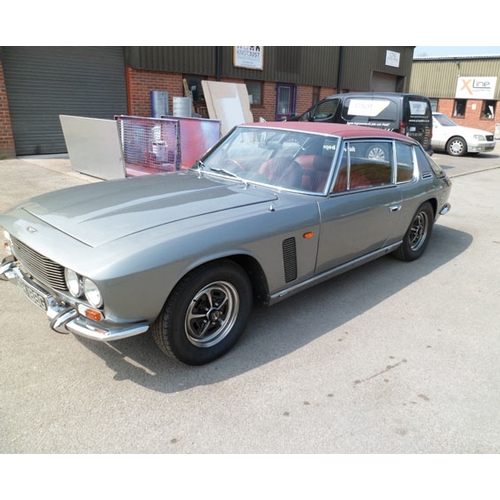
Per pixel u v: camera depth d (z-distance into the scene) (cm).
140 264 244
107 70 1165
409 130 1135
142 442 232
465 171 1251
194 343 292
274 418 253
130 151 907
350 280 458
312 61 1653
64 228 278
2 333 328
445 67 3023
